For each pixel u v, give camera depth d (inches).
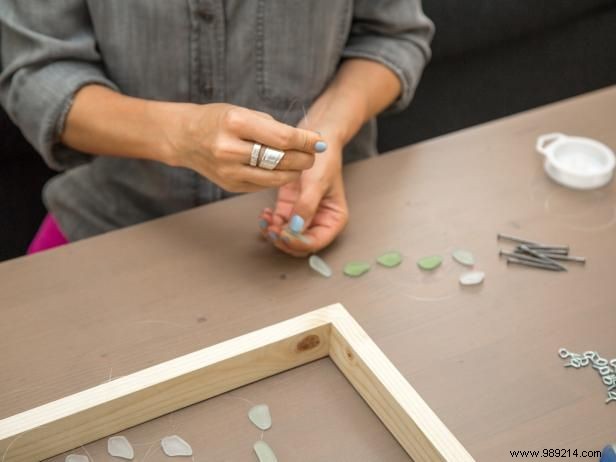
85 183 49.4
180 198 47.3
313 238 35.2
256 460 26.9
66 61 40.8
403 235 36.8
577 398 28.7
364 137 50.1
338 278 34.3
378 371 27.1
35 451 26.0
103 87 40.6
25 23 40.1
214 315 32.2
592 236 36.9
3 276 33.9
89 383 29.2
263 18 42.0
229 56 43.2
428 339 31.2
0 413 27.9
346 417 28.5
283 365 29.8
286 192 37.9
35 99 39.8
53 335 31.1
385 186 40.0
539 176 40.9
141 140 37.1
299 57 43.9
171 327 31.6
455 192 39.7
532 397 28.8
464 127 84.0
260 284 33.9
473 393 28.9
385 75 45.0
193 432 27.7
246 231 37.0
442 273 34.6
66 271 34.3
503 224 37.6
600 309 32.7
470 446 27.0
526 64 83.9
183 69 43.1
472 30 76.2
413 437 26.0
